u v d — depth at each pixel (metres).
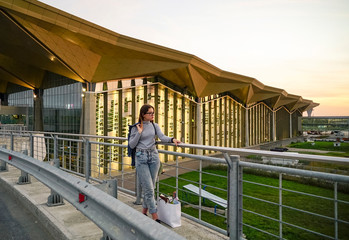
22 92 47.69
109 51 29.58
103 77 31.20
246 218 17.03
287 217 16.25
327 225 14.23
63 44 26.75
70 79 34.25
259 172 30.88
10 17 22.78
